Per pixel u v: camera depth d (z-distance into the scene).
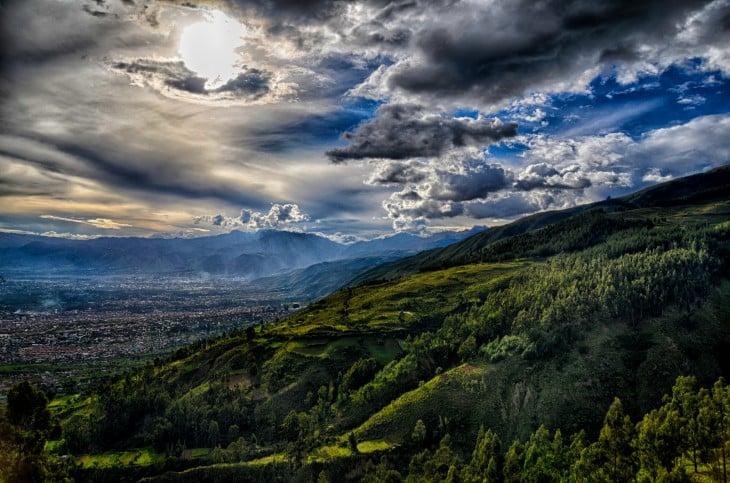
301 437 178.38
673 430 96.44
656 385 152.75
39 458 79.50
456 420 157.38
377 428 164.50
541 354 176.25
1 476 73.00
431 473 130.88
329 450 159.38
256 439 192.38
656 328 175.88
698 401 111.38
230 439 197.25
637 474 94.69
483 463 117.81
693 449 99.12
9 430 76.06
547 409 151.75
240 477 160.62
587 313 190.00
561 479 102.38
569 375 161.88
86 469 187.50
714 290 192.12
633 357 164.38
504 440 147.62
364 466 146.88
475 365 184.62
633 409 147.25
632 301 187.25
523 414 153.50
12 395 77.88
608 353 167.88
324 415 191.00
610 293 195.62
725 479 88.38
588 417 145.88
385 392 190.75
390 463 146.62
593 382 157.25
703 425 97.69
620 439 101.69
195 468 166.75
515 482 102.94
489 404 160.88
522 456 120.38
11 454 75.56
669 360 160.38
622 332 176.88
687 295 187.38
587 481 96.69
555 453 112.00
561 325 186.50
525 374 168.75
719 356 162.00
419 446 150.88
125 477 183.50
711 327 172.75
